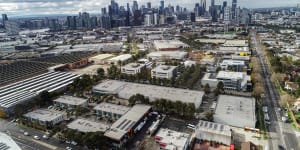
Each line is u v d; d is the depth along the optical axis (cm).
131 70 19688
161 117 11744
